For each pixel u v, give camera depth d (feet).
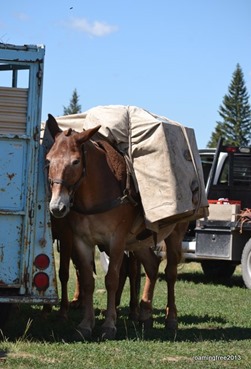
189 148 30.45
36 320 32.37
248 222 50.44
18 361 23.36
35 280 26.09
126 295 43.14
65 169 25.53
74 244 28.50
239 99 308.40
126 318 34.55
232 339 29.25
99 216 27.63
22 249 26.05
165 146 28.63
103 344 26.61
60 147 25.95
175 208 28.22
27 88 26.11
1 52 25.81
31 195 26.02
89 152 27.27
